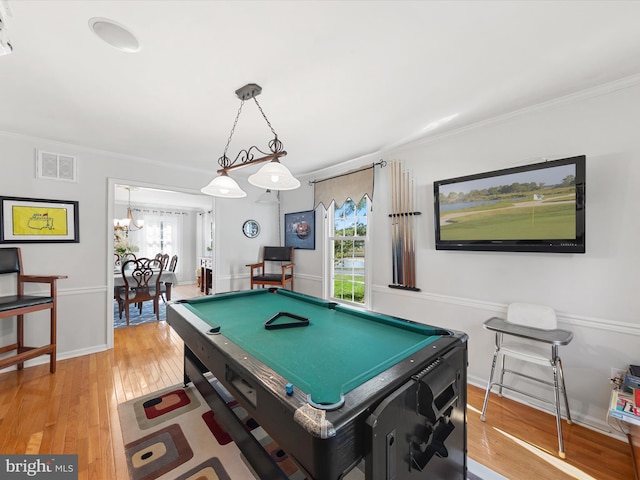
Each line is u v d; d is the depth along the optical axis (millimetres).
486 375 2430
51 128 2561
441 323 2725
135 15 1255
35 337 2824
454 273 2631
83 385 2436
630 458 1638
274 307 2252
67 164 2979
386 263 3244
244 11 1238
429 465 1184
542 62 1626
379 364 1207
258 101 2062
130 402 2184
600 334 1889
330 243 4094
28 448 1694
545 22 1313
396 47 1492
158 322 4281
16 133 2672
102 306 3199
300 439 832
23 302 2430
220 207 4309
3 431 1844
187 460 1621
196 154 3338
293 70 1693
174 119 2371
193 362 2283
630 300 1787
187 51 1512
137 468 1554
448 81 1823
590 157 1919
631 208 1782
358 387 978
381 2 1198
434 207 2672
